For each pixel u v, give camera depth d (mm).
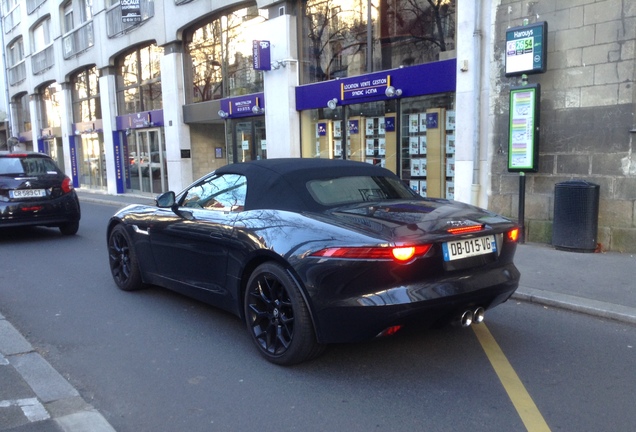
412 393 3600
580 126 7629
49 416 3318
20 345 4539
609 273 6379
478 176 8914
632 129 7152
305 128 13016
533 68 7742
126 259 6191
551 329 4820
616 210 7414
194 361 4203
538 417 3275
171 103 17266
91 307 5660
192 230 4867
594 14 7348
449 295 3619
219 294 4664
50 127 28547
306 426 3213
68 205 10109
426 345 4434
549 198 8047
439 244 3637
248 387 3736
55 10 25141
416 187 10547
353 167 4836
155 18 17594
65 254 8688
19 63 31219
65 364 4191
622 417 3270
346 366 4043
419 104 10336
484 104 8758
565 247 7629
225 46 15391
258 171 4637
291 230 3922
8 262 8148
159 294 6105
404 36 10586
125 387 3779
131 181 21141
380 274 3490
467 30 8875
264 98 13664
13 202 9398
